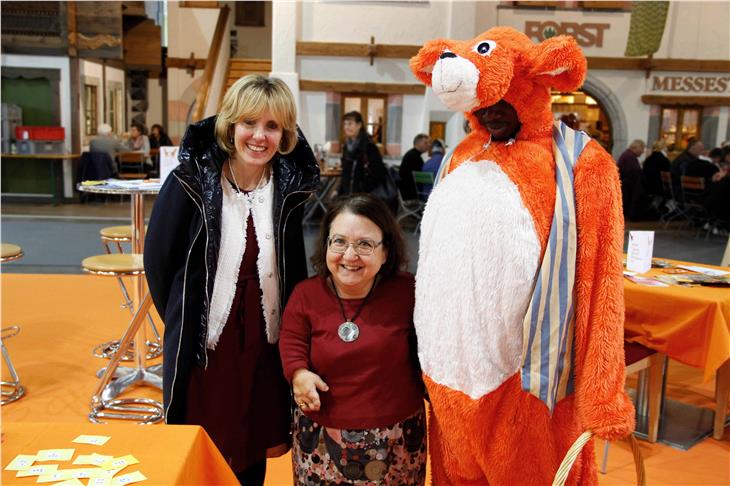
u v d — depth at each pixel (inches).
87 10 480.1
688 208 397.4
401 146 446.6
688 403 145.5
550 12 436.1
